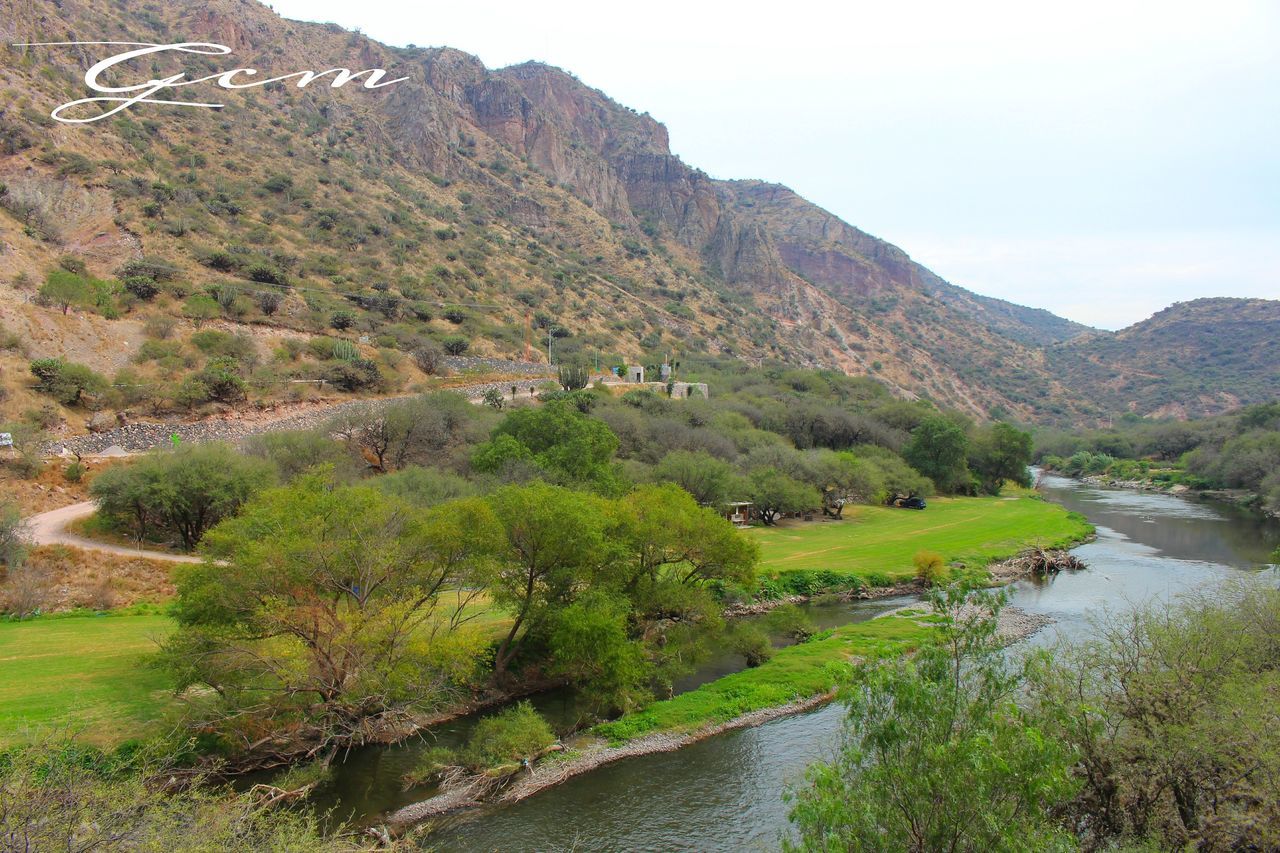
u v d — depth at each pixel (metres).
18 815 10.20
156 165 103.69
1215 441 125.31
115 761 18.75
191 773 20.47
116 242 81.56
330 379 67.00
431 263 119.75
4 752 17.00
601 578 31.03
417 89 186.75
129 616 31.56
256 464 42.84
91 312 61.28
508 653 29.81
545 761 23.33
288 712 24.17
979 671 12.66
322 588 25.17
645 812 20.66
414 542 26.61
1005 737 11.30
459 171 181.00
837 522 70.81
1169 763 14.12
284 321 76.19
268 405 59.03
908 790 11.41
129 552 35.94
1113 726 15.46
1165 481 116.81
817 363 194.12
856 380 150.25
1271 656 17.91
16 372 49.25
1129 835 13.78
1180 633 17.11
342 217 118.50
